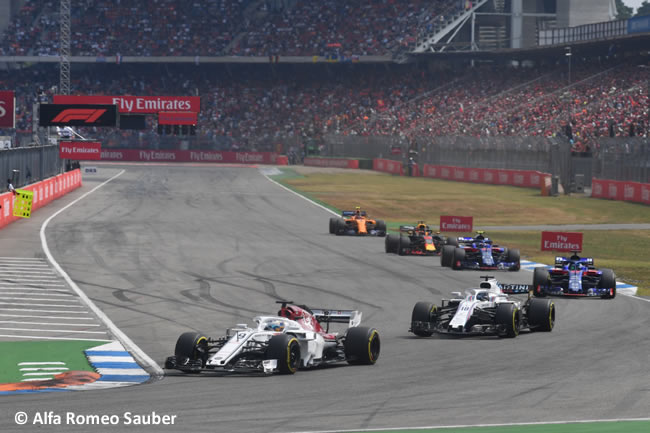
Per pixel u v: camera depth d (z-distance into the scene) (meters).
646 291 99.56
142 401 44.69
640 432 37.69
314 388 48.22
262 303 86.31
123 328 72.31
